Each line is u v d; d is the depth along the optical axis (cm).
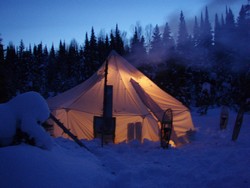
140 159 711
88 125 966
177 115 1098
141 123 948
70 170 437
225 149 834
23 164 395
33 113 491
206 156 743
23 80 4547
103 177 470
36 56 5503
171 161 688
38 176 387
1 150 412
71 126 968
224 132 1238
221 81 3328
